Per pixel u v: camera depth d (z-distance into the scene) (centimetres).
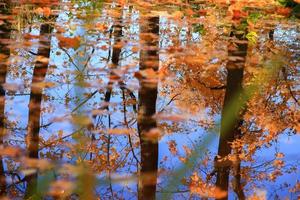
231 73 526
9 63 529
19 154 332
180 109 490
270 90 579
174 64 586
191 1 865
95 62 581
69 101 468
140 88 454
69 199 294
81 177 305
